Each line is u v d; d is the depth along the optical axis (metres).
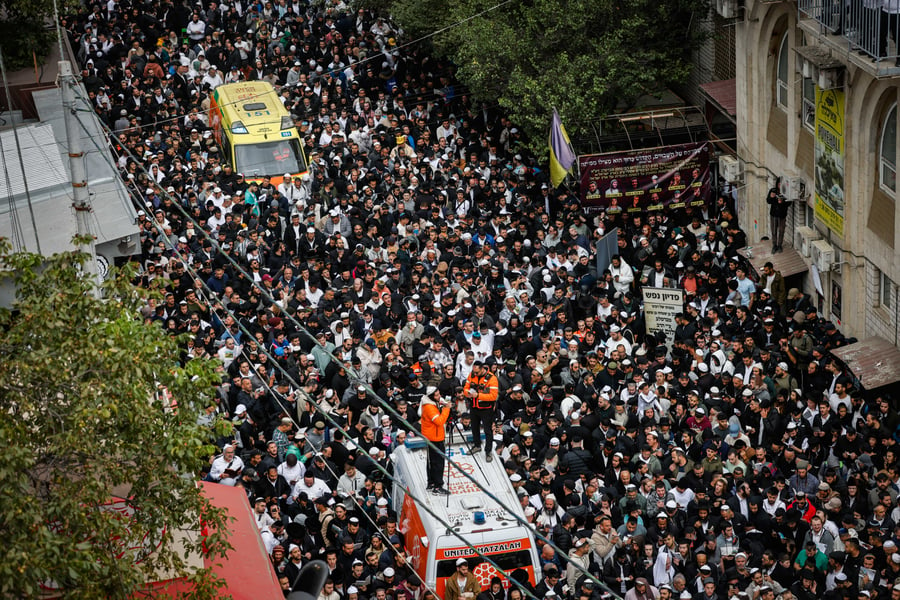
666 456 23.34
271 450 22.98
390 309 29.89
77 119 21.67
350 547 20.67
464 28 39.75
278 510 21.47
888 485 22.34
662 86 39.28
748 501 22.03
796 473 23.36
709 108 37.66
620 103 40.97
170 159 39.03
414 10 44.38
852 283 29.95
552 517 21.70
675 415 25.11
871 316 29.31
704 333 27.48
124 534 13.29
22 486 12.07
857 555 20.64
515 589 19.56
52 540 11.80
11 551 11.48
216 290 30.41
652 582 20.83
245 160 39.09
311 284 30.80
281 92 45.72
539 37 38.06
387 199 35.81
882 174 28.25
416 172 38.41
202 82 47.03
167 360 13.87
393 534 21.25
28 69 32.97
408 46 47.38
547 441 24.09
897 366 26.98
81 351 12.89
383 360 27.41
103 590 12.52
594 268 31.78
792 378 26.20
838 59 28.34
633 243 33.38
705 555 20.66
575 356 27.25
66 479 12.67
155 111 43.22
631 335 28.41
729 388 26.05
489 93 39.53
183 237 33.56
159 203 35.75
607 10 37.25
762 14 33.22
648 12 37.75
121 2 51.62
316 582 9.25
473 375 21.55
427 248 32.66
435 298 30.61
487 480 20.95
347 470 22.52
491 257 32.12
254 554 17.58
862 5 26.39
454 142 41.59
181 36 51.03
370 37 48.72
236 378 25.59
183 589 15.52
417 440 22.12
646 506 21.98
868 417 24.61
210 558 16.25
